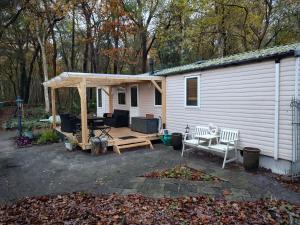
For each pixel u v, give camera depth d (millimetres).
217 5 17203
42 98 26906
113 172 6367
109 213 4082
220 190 5023
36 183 5746
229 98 7414
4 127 15219
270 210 4109
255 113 6645
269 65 6199
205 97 8312
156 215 3982
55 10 17516
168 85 10164
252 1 16625
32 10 17344
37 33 18812
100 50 20969
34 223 3850
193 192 4938
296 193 4867
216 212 4059
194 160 7383
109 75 8961
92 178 5945
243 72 6914
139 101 12406
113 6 18031
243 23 17234
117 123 12922
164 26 19672
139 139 9367
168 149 9000
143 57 20328
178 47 20703
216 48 20328
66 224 3771
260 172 6223
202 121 8523
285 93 5875
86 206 4395
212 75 7977
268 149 6348
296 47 5883
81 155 8281
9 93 32562
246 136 6961
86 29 20844
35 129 13844
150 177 5895
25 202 4672
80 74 8359
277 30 17312
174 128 9969
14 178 6168
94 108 21719
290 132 5805
